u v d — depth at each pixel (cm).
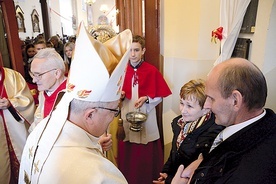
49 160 68
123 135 182
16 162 181
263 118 67
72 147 68
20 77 183
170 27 239
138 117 176
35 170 71
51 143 70
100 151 78
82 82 71
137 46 183
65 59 234
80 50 72
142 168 202
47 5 523
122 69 74
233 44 198
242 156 65
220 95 68
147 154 200
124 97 187
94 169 64
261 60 190
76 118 72
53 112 79
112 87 72
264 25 186
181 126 126
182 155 114
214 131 103
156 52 234
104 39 169
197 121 112
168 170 126
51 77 127
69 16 815
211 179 70
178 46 239
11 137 175
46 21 518
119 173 71
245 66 66
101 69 69
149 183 206
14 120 173
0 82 171
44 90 131
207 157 77
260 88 65
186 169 89
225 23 192
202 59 222
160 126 256
